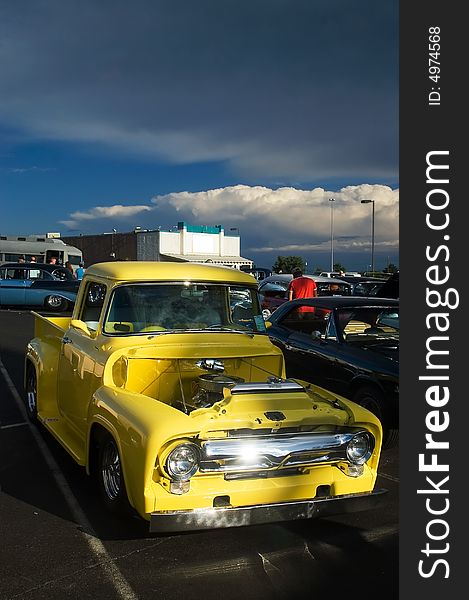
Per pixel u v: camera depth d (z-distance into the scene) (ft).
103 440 14.01
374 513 14.73
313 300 24.00
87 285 17.98
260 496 12.17
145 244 201.46
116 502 13.30
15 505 14.71
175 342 15.70
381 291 30.73
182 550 12.58
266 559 12.28
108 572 11.60
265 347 16.53
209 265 18.39
